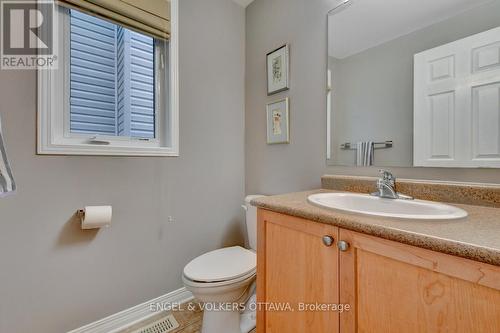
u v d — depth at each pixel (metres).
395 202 0.96
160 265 1.51
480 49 0.89
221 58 1.81
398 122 1.11
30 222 1.10
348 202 1.10
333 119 1.35
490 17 0.87
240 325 1.35
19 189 1.07
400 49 1.10
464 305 0.52
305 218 0.83
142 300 1.44
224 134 1.83
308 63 1.47
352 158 1.28
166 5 1.51
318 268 0.80
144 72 1.55
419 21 1.04
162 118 1.59
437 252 0.55
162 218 1.52
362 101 1.24
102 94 1.38
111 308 1.33
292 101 1.57
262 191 1.80
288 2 1.59
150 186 1.47
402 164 1.10
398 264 0.62
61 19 1.23
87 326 1.25
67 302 1.19
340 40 1.31
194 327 1.37
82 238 1.23
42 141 1.11
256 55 1.85
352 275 0.71
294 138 1.56
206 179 1.73
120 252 1.36
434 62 1.00
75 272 1.21
